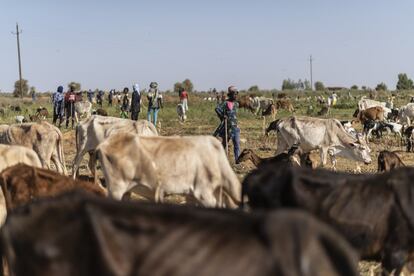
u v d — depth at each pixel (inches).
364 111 1395.2
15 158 467.2
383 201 343.9
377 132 1238.3
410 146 1037.2
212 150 461.7
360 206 343.0
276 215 242.4
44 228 265.1
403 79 5319.9
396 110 1515.7
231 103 780.0
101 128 652.7
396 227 343.3
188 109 1925.4
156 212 255.0
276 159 686.5
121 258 248.8
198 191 459.5
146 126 655.8
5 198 407.5
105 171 462.6
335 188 346.3
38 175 407.8
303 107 2253.9
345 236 343.0
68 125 1414.9
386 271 349.7
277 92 4003.4
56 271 260.5
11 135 665.6
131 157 456.4
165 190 458.0
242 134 1240.8
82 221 258.5
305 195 346.6
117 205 260.7
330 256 243.6
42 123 668.7
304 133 771.4
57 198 279.6
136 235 250.2
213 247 241.9
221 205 468.4
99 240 251.4
